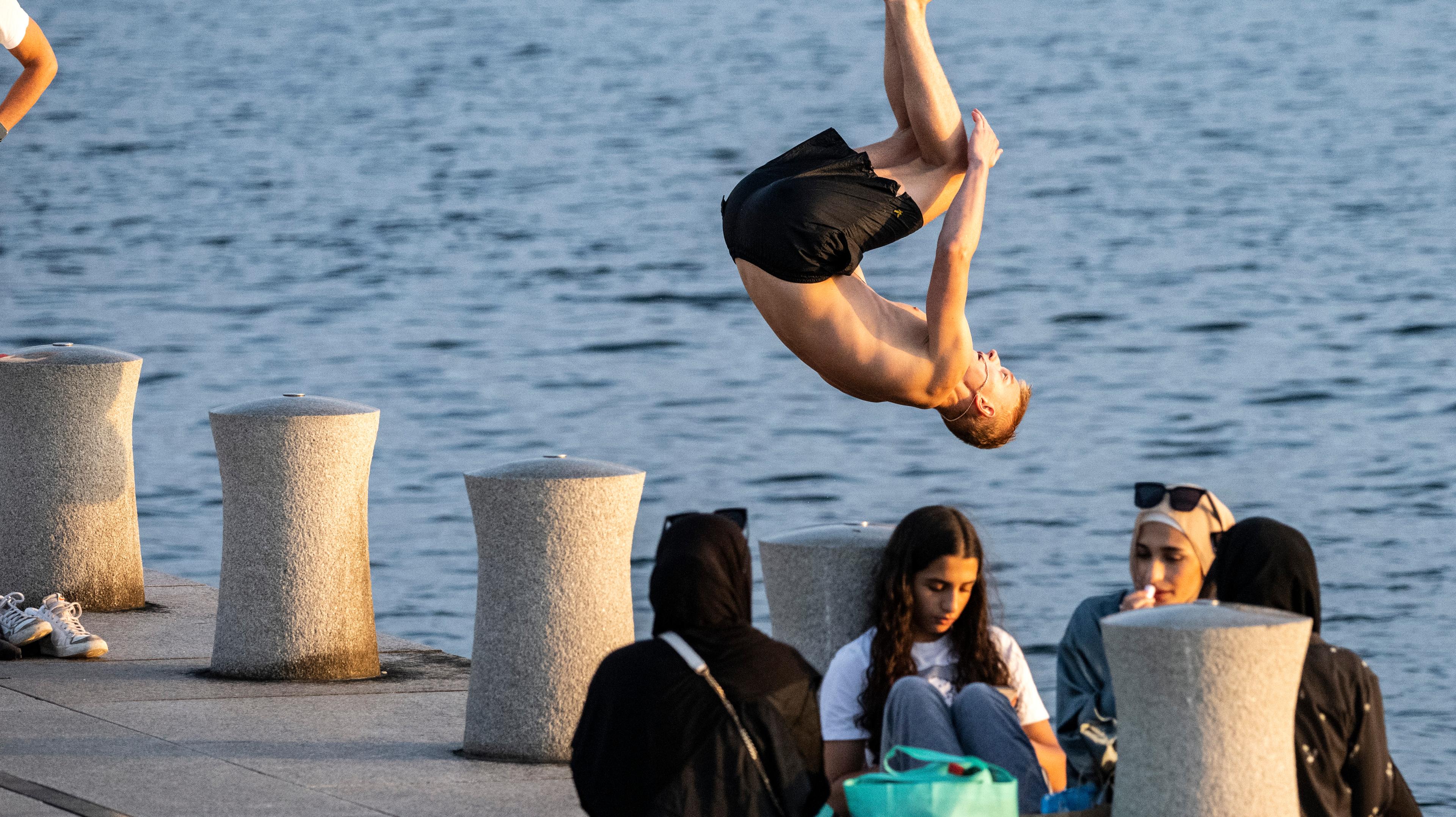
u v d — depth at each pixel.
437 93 182.62
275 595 19.78
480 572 17.27
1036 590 35.16
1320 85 162.38
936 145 16.17
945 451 51.38
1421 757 24.95
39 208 111.00
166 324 75.44
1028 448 51.69
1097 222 99.25
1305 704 11.67
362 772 16.05
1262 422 54.28
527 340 72.12
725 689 11.48
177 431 54.97
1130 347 67.19
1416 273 80.75
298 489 19.77
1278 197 105.50
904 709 12.71
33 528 22.44
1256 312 73.19
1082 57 198.25
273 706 18.44
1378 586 35.28
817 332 15.89
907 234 16.33
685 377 64.25
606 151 140.38
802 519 44.91
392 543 40.47
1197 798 10.86
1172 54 198.75
